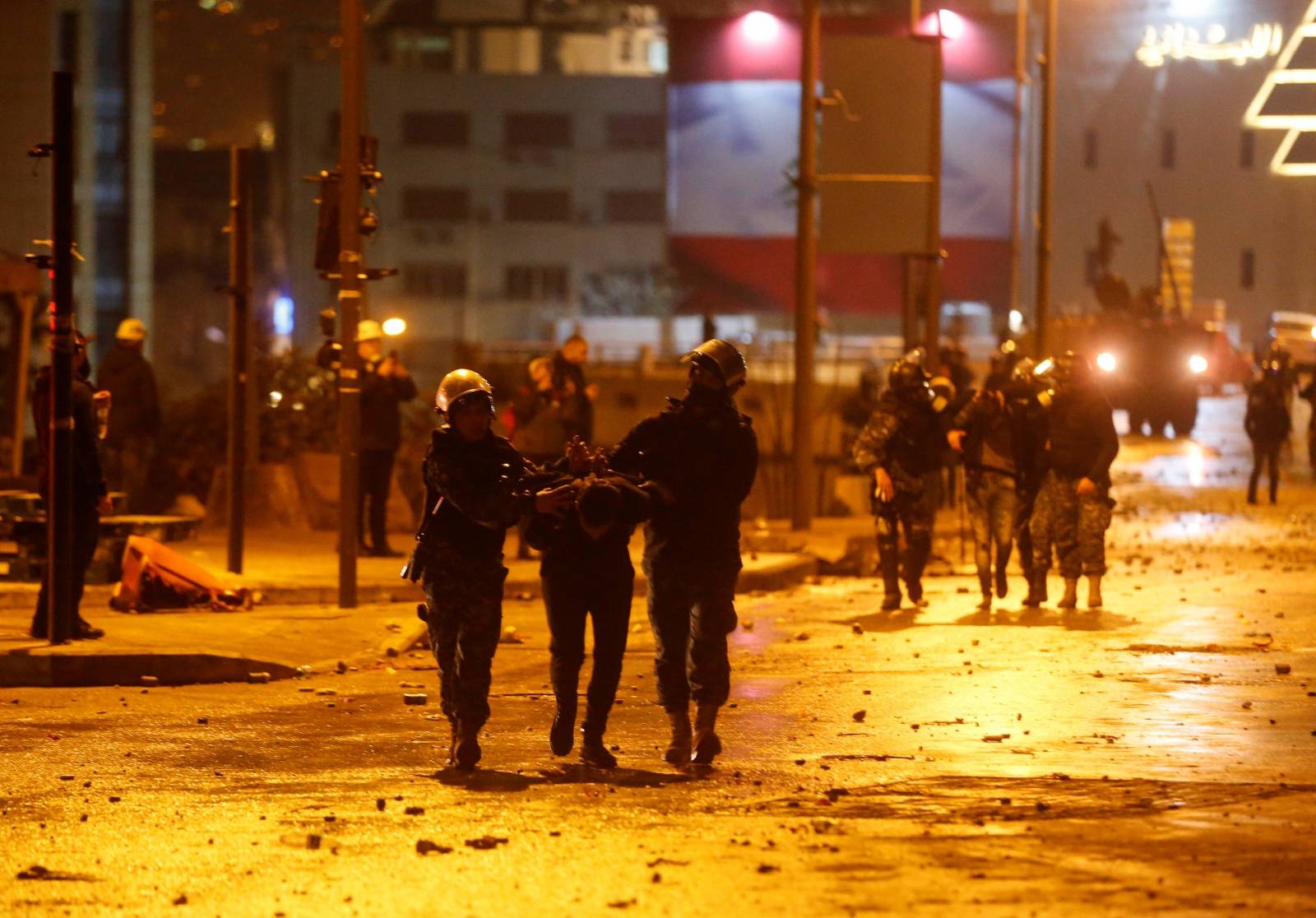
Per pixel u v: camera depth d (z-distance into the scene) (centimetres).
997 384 7431
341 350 4809
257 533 6681
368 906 2088
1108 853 2275
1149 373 13588
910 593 5178
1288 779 2742
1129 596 5456
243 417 5334
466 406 2778
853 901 2066
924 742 3070
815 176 7388
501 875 2205
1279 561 6625
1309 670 3941
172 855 2331
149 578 4716
